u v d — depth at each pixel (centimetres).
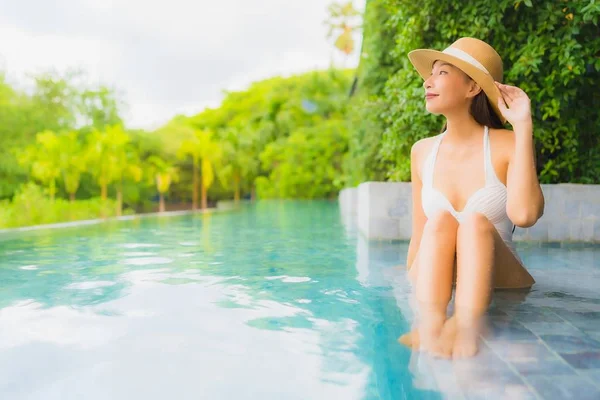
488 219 271
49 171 2189
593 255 429
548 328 201
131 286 317
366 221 572
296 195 3419
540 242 509
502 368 158
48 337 208
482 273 231
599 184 539
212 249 529
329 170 3300
